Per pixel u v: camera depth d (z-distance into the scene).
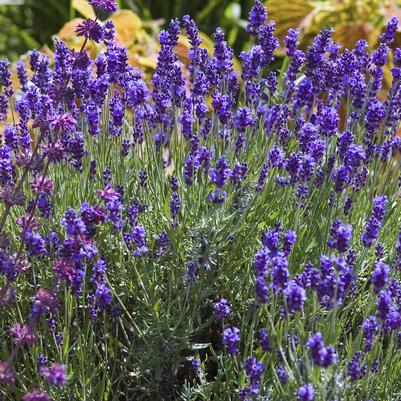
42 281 4.02
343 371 3.40
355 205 4.50
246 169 4.05
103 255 4.23
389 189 4.70
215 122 4.60
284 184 4.18
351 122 4.88
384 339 4.04
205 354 4.21
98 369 3.89
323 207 4.29
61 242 4.24
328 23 7.60
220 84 4.91
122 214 4.32
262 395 3.68
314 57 4.63
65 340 3.70
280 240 4.07
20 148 4.95
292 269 4.11
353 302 4.06
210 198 3.92
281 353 3.34
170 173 4.88
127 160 4.77
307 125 4.24
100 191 3.61
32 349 3.87
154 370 4.07
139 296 4.14
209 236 4.01
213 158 4.59
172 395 4.13
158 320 3.88
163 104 4.64
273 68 8.42
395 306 3.61
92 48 7.07
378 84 4.88
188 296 4.04
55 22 10.07
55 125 3.73
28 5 10.00
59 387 3.80
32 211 3.72
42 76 4.61
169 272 4.07
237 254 4.23
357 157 4.08
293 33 4.82
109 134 4.73
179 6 9.68
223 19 9.54
